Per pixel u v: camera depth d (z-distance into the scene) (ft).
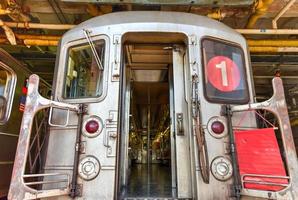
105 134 8.44
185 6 13.55
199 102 8.93
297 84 24.09
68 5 14.39
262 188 7.30
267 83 24.72
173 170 10.81
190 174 9.20
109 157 8.19
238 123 8.95
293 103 23.90
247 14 14.06
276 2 14.01
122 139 10.63
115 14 10.39
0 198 12.32
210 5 12.41
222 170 8.15
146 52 12.44
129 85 13.70
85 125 8.59
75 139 8.57
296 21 16.89
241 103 9.51
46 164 8.61
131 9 14.15
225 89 9.53
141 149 35.78
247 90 9.90
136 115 27.89
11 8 13.44
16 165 6.66
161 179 15.42
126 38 10.11
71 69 10.16
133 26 9.62
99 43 9.80
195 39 9.71
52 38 15.98
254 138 7.99
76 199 7.79
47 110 9.52
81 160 8.18
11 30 15.10
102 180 7.96
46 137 9.01
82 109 8.75
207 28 10.04
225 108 8.97
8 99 13.38
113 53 9.42
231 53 10.26
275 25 15.17
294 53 19.35
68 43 10.32
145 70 14.58
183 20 9.99
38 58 19.80
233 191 7.92
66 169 8.33
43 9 15.15
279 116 7.09
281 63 19.61
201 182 8.06
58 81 9.85
